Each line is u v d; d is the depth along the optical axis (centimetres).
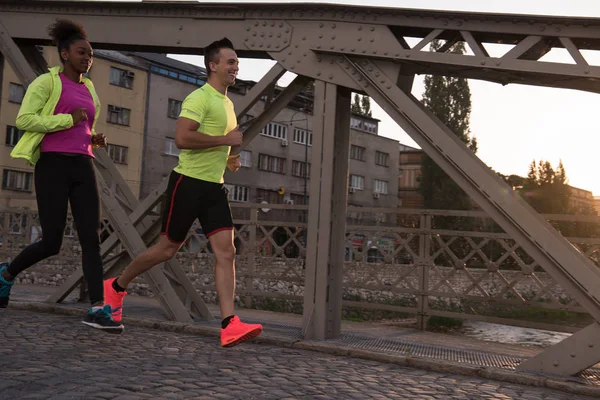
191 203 444
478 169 449
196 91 450
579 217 640
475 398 357
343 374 396
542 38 451
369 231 727
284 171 6688
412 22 484
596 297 409
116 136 5322
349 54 502
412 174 8625
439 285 673
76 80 503
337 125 536
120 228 580
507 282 650
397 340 533
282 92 540
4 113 4716
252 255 845
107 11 586
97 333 481
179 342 473
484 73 485
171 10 567
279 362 420
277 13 530
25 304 590
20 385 311
